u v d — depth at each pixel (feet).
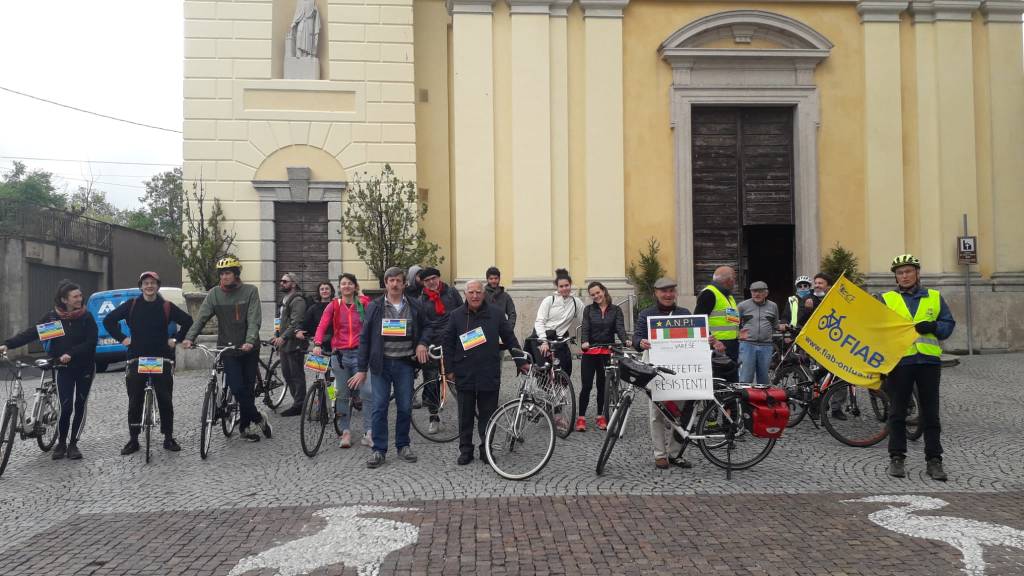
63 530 18.80
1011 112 55.42
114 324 27.37
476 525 18.54
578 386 41.68
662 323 23.75
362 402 29.48
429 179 56.54
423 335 25.61
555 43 53.78
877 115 54.95
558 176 53.36
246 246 52.90
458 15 53.21
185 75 52.80
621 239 53.31
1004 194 55.11
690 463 24.45
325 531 18.25
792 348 31.40
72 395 26.84
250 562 16.33
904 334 23.26
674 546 16.97
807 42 54.44
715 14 53.62
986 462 24.71
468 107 52.95
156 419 28.96
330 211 53.52
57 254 80.38
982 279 54.54
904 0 55.06
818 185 54.75
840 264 52.75
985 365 46.93
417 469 24.54
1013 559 15.98
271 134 53.31
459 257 52.60
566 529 18.20
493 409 25.13
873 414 27.48
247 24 53.42
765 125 56.08
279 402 35.40
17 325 73.31
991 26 55.57
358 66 54.08
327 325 28.12
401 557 16.46
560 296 31.14
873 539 17.29
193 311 51.19
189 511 20.25
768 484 22.31
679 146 54.19
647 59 54.49
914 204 55.26
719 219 55.77
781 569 15.58
